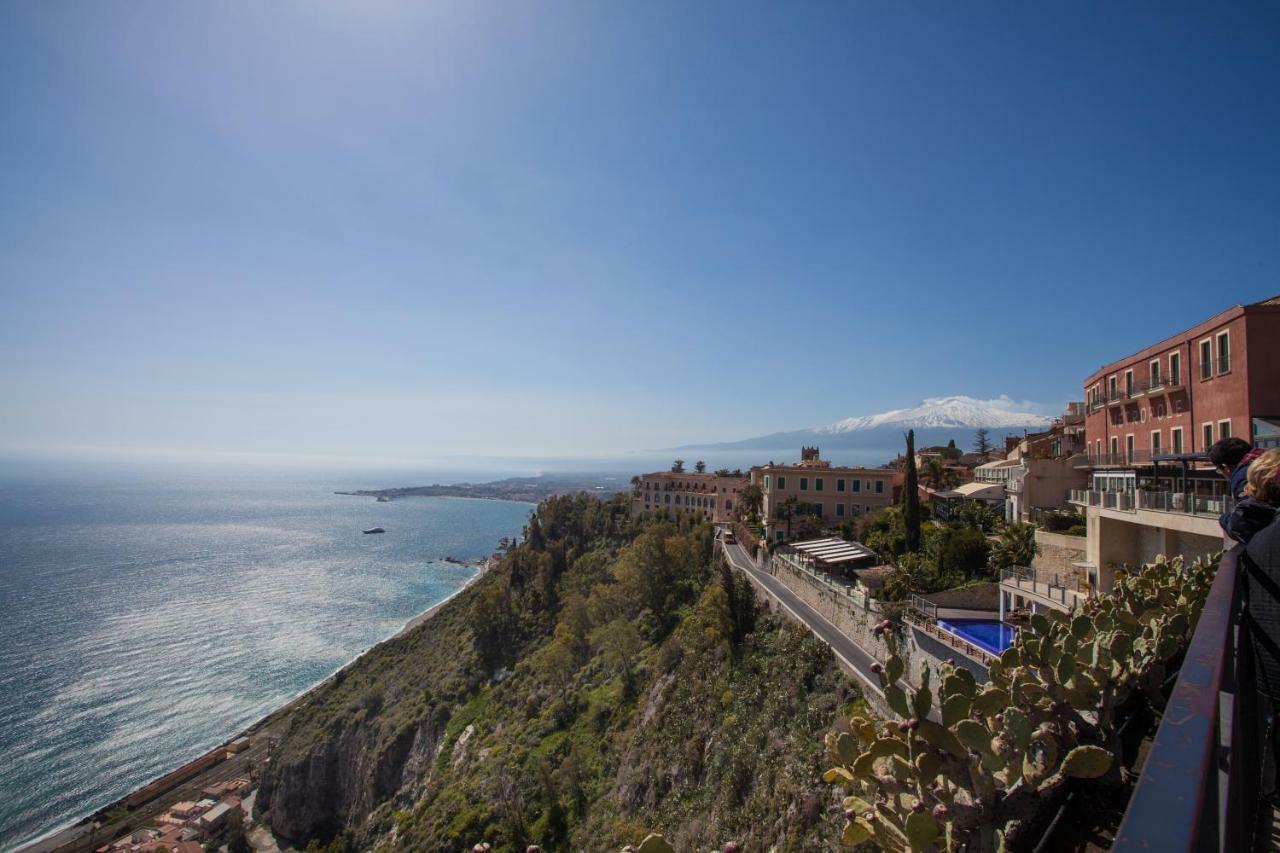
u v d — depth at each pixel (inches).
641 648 2095.2
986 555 1483.8
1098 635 231.9
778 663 1176.8
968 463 3380.9
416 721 2522.1
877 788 192.4
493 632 2974.9
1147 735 228.1
